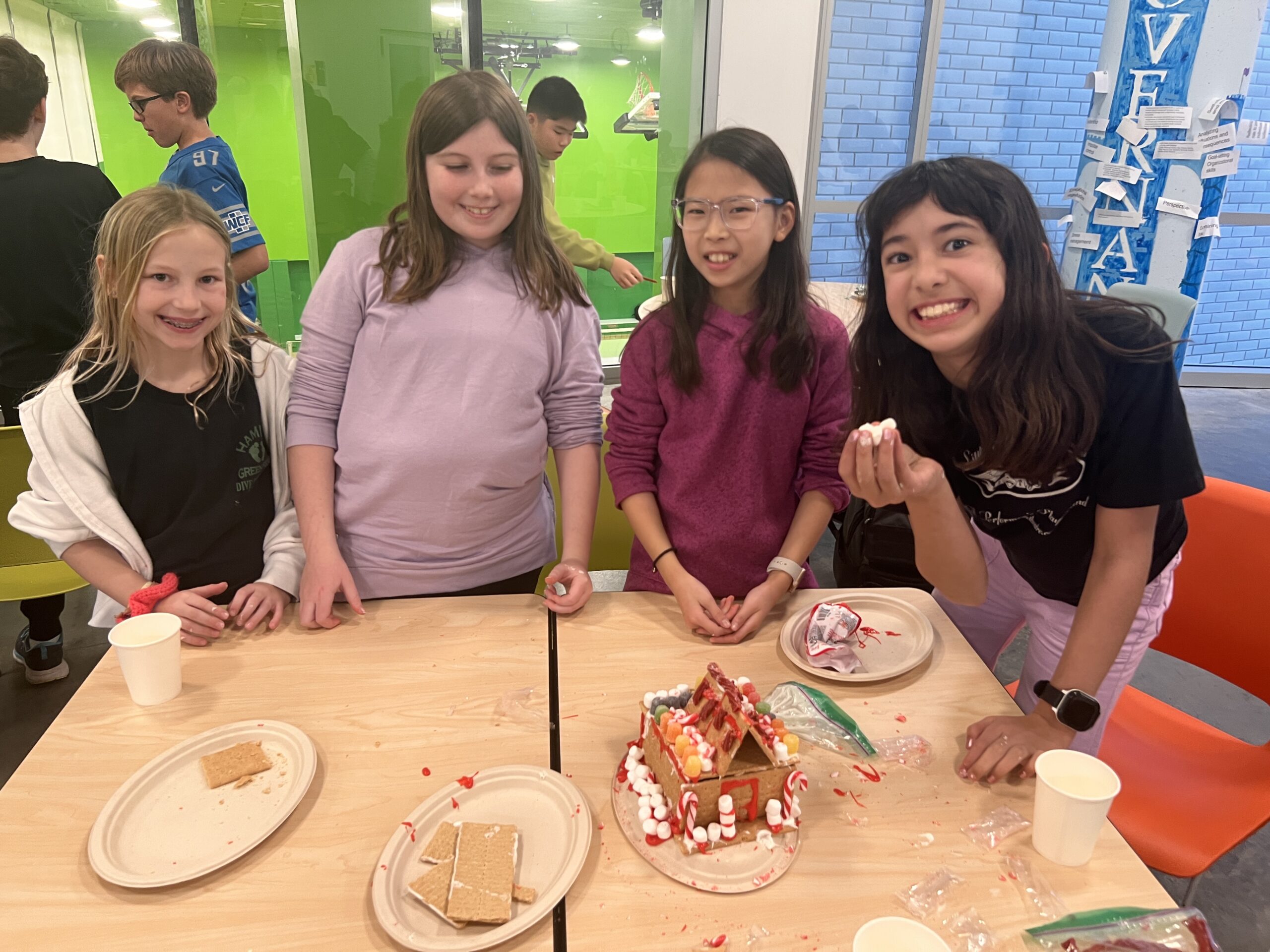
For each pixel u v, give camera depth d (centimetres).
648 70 380
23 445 173
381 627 122
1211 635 139
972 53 450
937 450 115
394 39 347
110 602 127
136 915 75
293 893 78
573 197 399
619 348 415
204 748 95
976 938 73
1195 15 339
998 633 153
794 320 124
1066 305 96
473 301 126
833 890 79
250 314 265
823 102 399
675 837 84
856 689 110
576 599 127
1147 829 122
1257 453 423
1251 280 535
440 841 81
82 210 209
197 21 349
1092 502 108
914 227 93
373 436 127
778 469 133
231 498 128
